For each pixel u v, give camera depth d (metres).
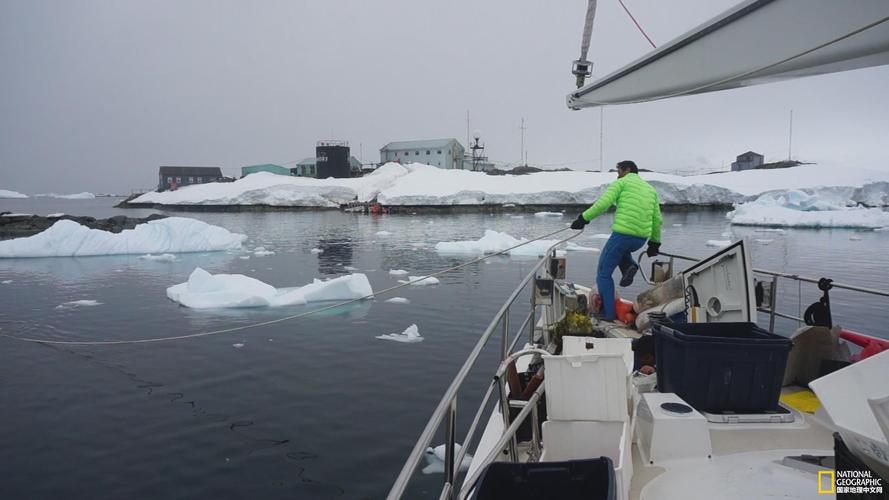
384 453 7.48
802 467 2.87
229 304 17.44
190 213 71.25
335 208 74.31
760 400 3.53
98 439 8.14
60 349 12.95
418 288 20.09
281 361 11.63
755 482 2.78
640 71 3.05
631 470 2.85
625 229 5.41
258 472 7.07
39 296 19.64
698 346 3.51
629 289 17.55
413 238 38.94
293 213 69.12
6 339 13.90
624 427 2.82
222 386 10.21
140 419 8.82
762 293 4.61
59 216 46.41
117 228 45.19
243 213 70.25
